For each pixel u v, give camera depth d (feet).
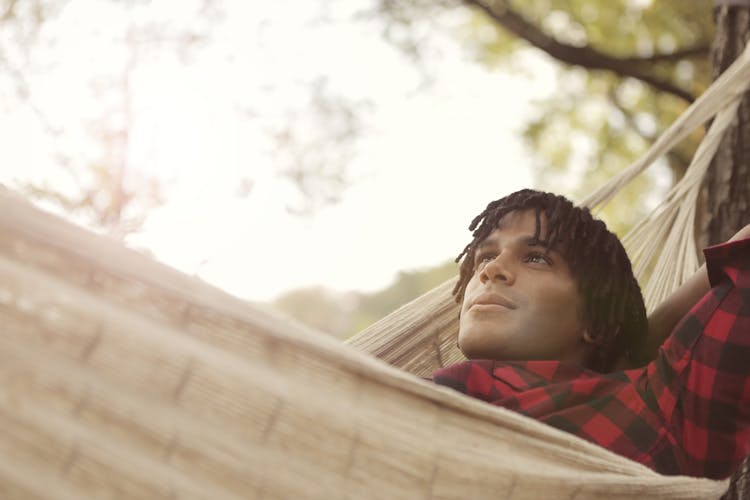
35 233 3.27
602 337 5.25
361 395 3.48
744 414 4.50
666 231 6.99
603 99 19.16
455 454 3.50
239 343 3.39
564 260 5.21
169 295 3.34
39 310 3.19
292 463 3.30
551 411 4.62
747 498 4.10
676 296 5.64
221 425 3.26
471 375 4.86
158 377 3.23
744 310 4.50
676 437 4.60
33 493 3.07
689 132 7.30
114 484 3.11
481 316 5.06
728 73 7.41
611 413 4.62
